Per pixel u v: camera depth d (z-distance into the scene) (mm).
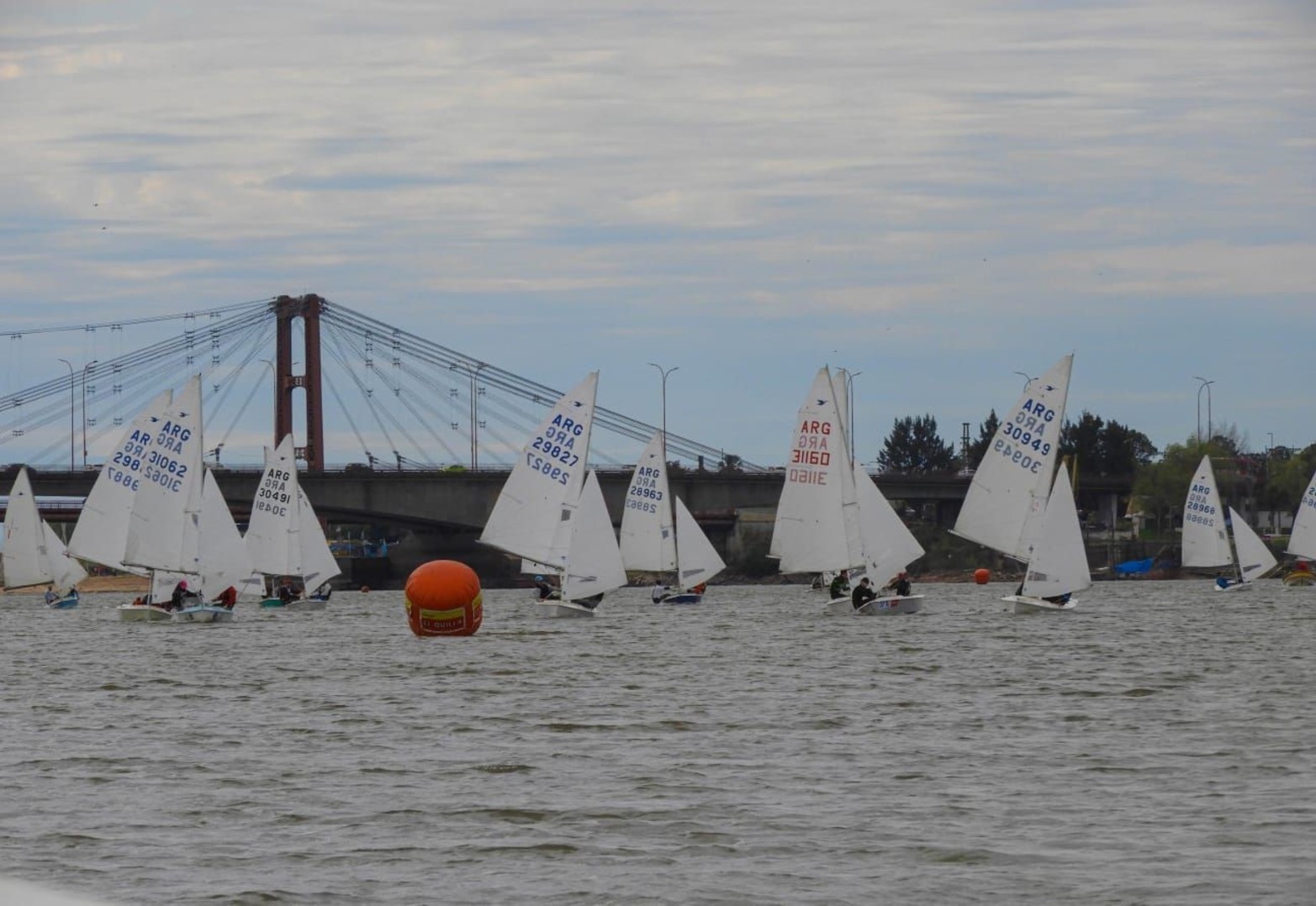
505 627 149125
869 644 122812
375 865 47969
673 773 61250
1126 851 48594
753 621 156250
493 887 45656
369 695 88500
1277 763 61906
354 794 57781
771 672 99312
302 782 60312
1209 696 83938
